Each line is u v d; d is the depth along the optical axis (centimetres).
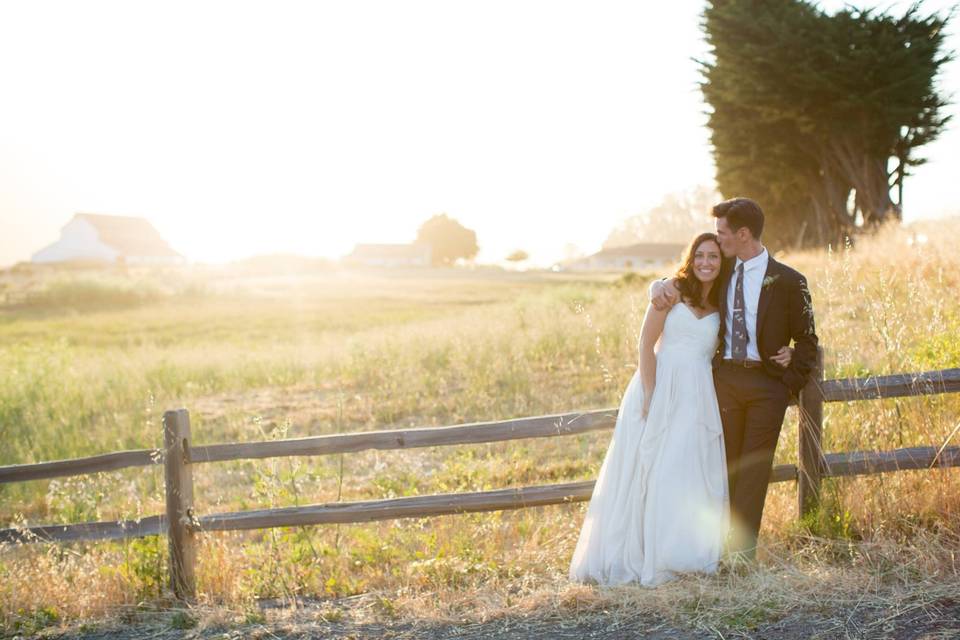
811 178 2814
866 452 470
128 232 11606
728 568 433
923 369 563
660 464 441
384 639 414
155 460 509
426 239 13562
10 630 465
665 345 450
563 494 492
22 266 7644
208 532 526
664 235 10869
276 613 459
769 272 436
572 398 951
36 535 522
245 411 1105
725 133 2778
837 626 369
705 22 2634
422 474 746
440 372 1195
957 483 461
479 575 480
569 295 2025
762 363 439
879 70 2408
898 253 1062
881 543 436
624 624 399
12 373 1251
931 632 352
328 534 589
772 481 479
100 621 469
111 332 2900
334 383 1277
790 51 2420
